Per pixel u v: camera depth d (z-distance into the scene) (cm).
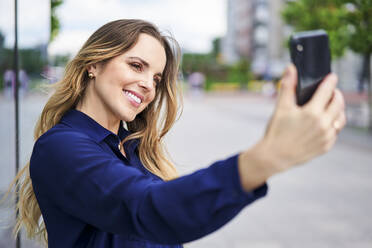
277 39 4784
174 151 821
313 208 463
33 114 218
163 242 62
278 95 53
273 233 386
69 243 85
